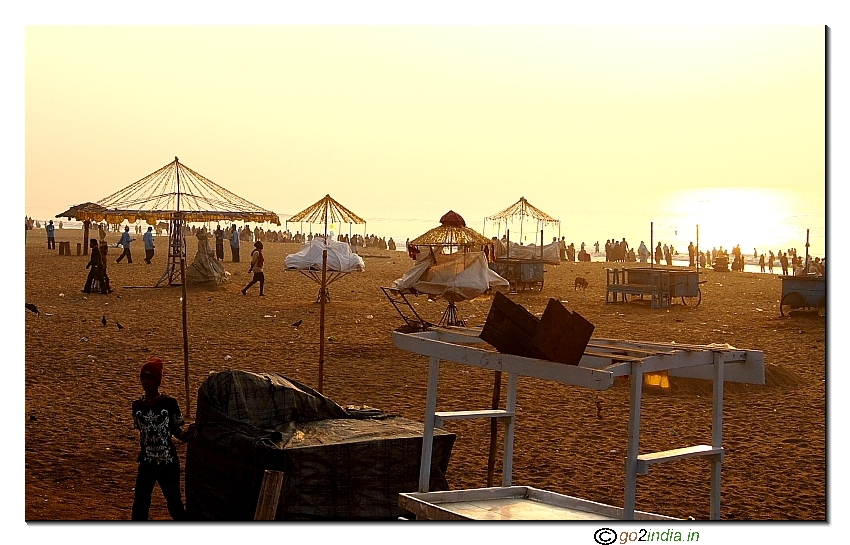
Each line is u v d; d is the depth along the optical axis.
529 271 32.06
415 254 18.94
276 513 7.00
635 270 28.23
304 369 15.54
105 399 12.73
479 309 26.06
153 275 34.44
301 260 21.52
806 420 12.00
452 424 11.55
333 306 25.55
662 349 6.79
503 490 7.19
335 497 7.26
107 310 23.34
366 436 7.61
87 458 9.77
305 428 7.86
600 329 21.84
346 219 13.47
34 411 11.85
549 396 13.45
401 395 13.45
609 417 12.12
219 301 26.23
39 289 28.33
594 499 8.57
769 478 9.40
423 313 24.58
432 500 6.91
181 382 14.09
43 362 15.46
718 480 6.69
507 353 6.47
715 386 6.68
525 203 34.19
